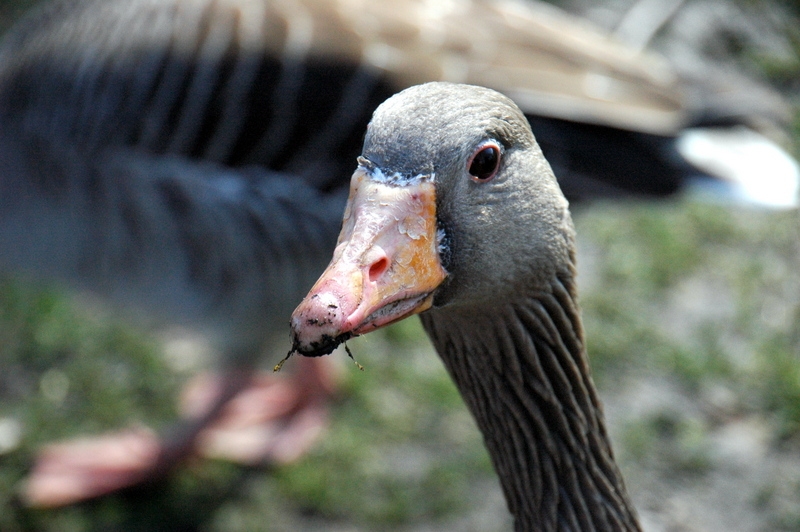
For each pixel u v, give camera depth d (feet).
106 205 23.59
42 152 23.95
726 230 32.32
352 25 23.12
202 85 22.77
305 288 24.30
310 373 27.53
